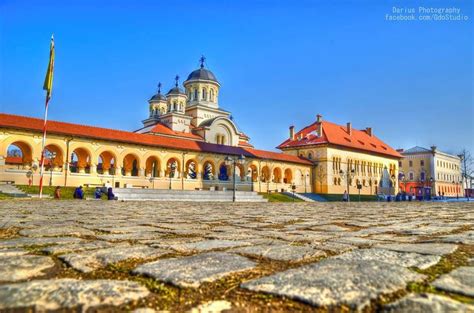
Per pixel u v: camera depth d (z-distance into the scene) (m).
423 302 2.25
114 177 41.19
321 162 65.25
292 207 21.67
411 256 3.75
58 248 4.29
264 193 48.25
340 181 66.62
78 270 3.19
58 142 37.34
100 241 5.01
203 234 6.07
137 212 13.18
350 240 5.25
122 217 10.23
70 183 37.72
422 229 7.11
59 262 3.52
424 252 4.02
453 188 102.88
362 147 72.56
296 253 3.99
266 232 6.47
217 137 65.94
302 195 54.19
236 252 4.08
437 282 2.70
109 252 4.03
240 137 78.81
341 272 2.99
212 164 50.81
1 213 11.34
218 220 9.61
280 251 4.13
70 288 2.54
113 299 2.37
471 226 7.82
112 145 41.34
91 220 8.88
